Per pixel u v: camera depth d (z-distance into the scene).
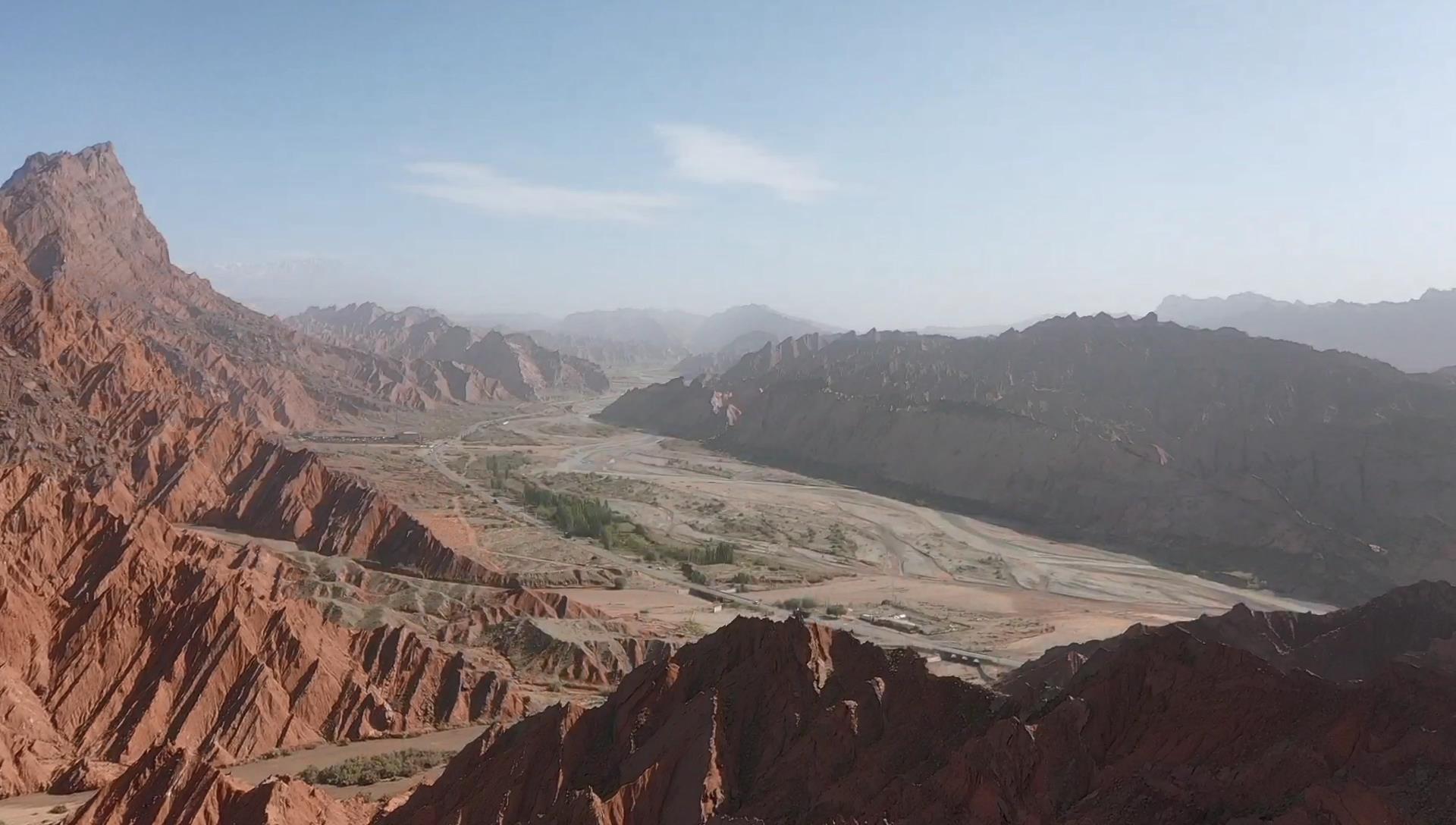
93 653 89.06
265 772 81.56
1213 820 42.84
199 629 90.81
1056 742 48.72
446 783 65.31
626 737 61.66
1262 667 51.25
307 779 79.88
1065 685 67.88
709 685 65.62
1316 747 44.53
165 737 84.25
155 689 86.44
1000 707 56.75
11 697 81.38
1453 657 63.59
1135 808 43.81
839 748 54.47
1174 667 53.16
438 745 88.81
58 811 71.31
